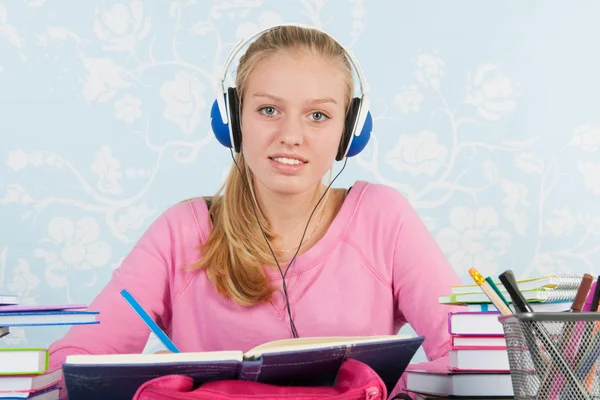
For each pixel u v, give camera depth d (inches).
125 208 107.9
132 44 109.3
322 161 49.7
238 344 53.6
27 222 107.4
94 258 107.3
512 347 30.6
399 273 55.8
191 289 55.8
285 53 48.9
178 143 108.7
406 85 111.3
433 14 112.3
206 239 56.7
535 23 113.6
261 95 48.6
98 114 108.5
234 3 110.3
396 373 36.3
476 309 39.8
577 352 28.9
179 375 32.2
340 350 32.9
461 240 111.0
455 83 112.2
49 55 108.9
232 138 51.6
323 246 55.5
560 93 113.3
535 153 112.7
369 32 111.2
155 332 37.7
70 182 107.8
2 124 108.0
